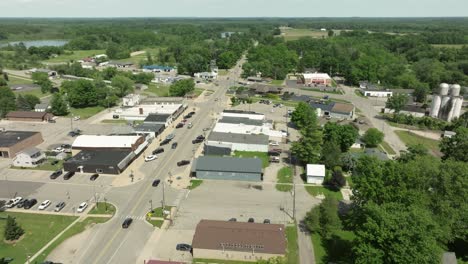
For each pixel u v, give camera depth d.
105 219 76.62
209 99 183.25
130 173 98.75
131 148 108.25
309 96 191.50
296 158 109.75
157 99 171.88
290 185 93.12
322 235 71.62
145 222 75.75
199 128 137.38
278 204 83.94
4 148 107.75
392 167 66.94
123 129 129.00
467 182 63.12
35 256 64.81
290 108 166.38
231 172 95.12
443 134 132.00
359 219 64.44
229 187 91.75
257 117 144.25
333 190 90.75
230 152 111.69
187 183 93.44
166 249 67.31
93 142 110.69
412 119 146.25
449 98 151.25
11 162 105.69
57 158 108.12
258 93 191.88
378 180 65.50
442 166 67.38
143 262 63.78
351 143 113.69
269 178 97.00
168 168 102.19
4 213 78.50
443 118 154.38
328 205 72.44
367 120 152.00
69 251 66.25
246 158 100.31
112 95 174.62
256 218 78.00
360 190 66.88
